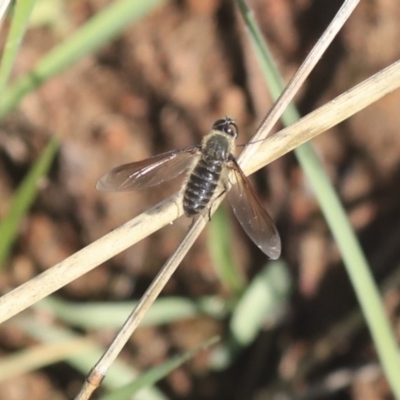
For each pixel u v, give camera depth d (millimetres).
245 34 343
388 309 334
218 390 342
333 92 341
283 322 340
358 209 340
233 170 304
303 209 340
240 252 341
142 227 293
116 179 306
